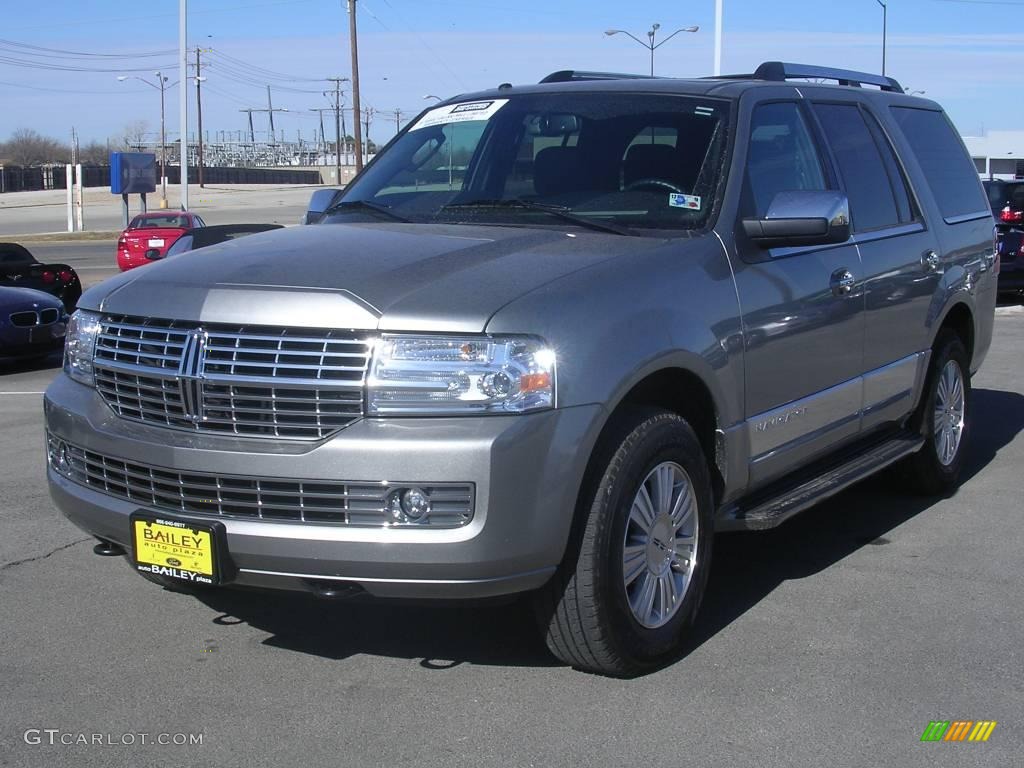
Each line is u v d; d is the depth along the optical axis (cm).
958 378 660
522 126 514
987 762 350
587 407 366
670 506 413
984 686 402
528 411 356
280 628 456
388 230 451
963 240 653
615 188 471
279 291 374
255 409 367
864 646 436
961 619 464
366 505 354
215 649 435
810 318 485
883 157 594
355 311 362
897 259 566
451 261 396
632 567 398
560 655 399
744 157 473
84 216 5959
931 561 538
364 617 468
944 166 669
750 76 572
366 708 385
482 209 477
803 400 489
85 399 413
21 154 12600
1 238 4200
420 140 546
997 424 845
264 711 383
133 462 386
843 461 552
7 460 738
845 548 559
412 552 351
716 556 548
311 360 362
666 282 411
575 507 371
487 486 349
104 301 416
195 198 7688
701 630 453
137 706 387
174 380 379
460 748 357
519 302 365
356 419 358
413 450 350
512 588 362
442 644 439
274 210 6175
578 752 354
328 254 407
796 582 510
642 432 390
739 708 384
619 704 387
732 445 441
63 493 416
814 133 536
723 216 451
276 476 358
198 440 373
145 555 386
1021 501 643
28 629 453
